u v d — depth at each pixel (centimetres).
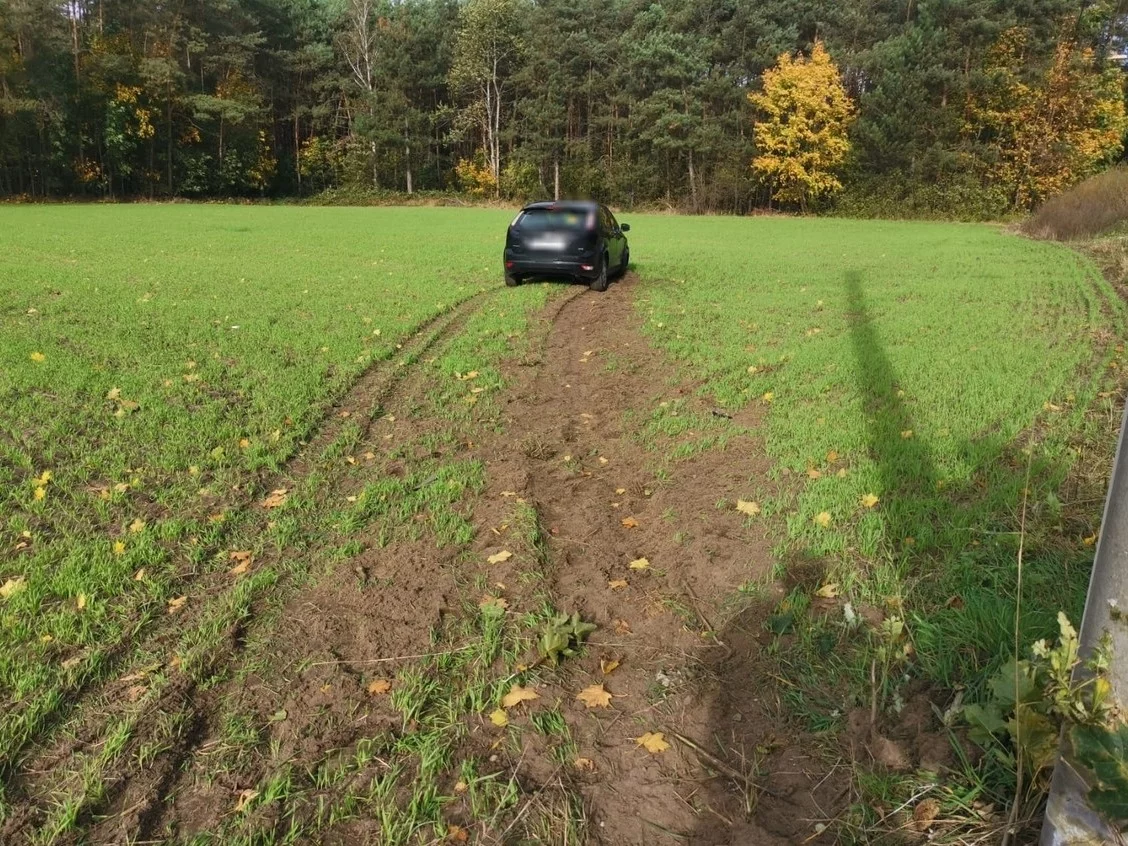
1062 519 430
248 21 5712
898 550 416
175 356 836
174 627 366
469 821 261
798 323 1077
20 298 1154
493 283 1434
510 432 648
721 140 5262
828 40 5209
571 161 5866
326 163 6400
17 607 368
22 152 4897
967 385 722
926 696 304
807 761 285
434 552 439
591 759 292
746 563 420
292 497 509
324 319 1054
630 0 5597
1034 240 2461
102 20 5206
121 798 267
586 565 428
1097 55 4616
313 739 297
